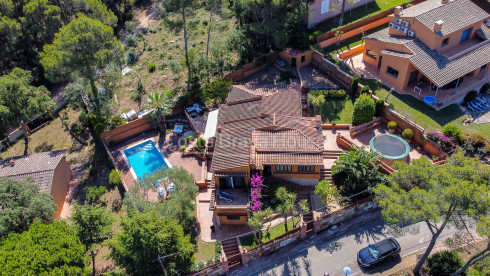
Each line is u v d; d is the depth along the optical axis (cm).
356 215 3738
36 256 2869
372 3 6450
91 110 5350
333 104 4884
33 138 5406
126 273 3203
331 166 4062
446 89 4753
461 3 4975
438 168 2952
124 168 4684
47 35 6238
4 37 6169
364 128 4409
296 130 3994
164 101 4966
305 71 5484
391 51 4866
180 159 4684
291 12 5250
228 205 3747
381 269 3284
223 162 3838
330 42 5759
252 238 3609
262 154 3844
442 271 3098
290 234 3516
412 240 3466
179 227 3303
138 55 6475
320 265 3384
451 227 3497
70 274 2912
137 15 7800
